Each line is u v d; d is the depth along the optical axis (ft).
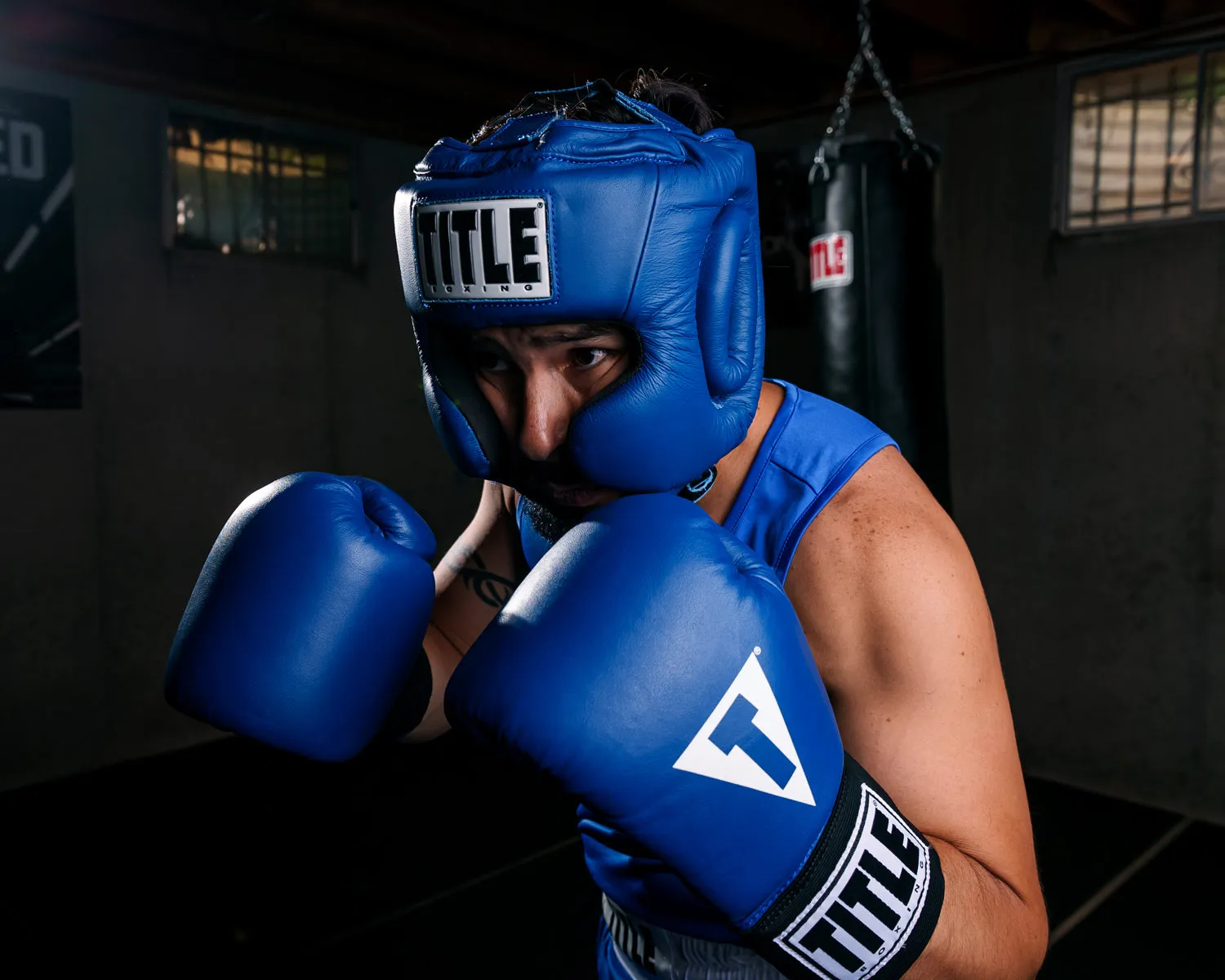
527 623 2.01
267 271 12.14
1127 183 9.57
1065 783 10.52
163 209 11.19
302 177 12.35
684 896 2.68
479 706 1.96
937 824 2.25
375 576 2.60
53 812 10.10
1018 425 10.48
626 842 2.80
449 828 9.81
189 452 11.64
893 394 7.31
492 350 2.22
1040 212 10.12
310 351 12.62
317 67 9.51
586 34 8.46
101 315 10.85
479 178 2.06
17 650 10.56
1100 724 10.26
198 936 7.88
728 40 9.57
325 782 10.92
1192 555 9.55
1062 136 9.86
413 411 13.71
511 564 3.48
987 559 10.84
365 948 7.73
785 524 2.49
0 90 10.02
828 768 2.03
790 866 1.99
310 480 2.81
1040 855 9.14
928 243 7.33
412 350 13.64
